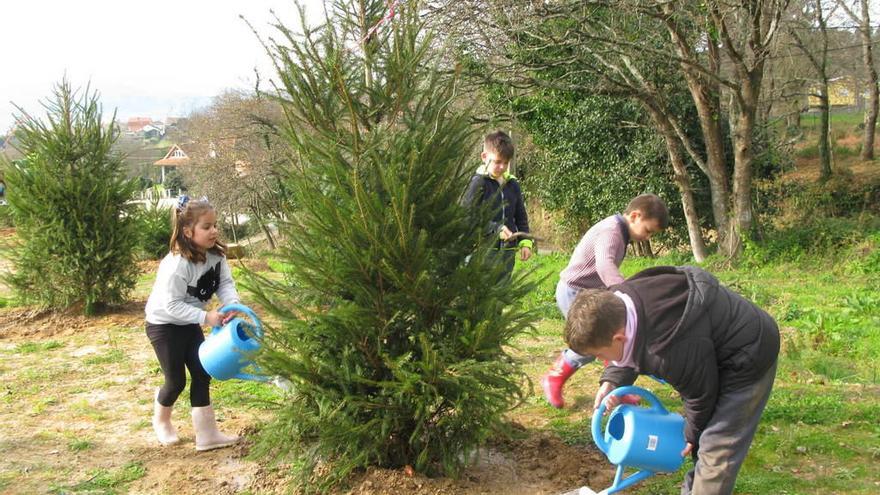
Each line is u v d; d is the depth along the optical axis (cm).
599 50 1534
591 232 512
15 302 1034
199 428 486
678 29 1547
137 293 1193
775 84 2777
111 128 1013
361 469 411
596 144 1980
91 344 842
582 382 627
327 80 393
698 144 1886
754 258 1590
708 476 307
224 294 496
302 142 395
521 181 2558
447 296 388
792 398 554
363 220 366
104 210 987
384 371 396
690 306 292
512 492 399
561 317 934
